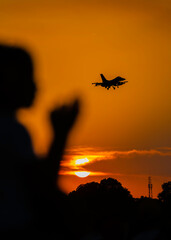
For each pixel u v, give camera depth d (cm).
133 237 1544
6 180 1048
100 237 1491
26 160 1048
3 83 1077
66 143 1048
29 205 1055
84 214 1104
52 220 1055
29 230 1051
